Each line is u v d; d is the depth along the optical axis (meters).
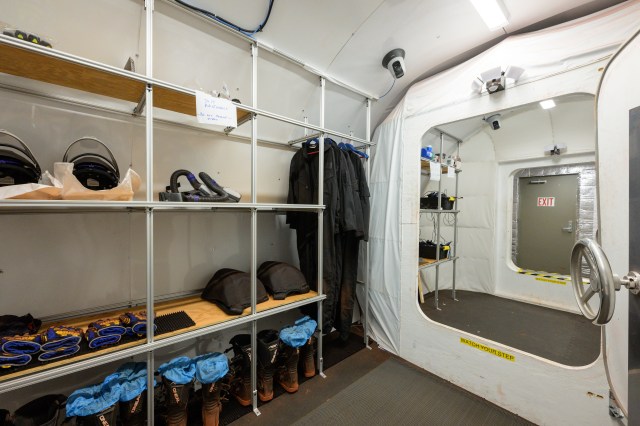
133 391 1.14
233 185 1.92
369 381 1.80
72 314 1.37
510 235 3.35
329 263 1.93
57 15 1.17
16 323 1.12
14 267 1.24
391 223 2.22
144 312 1.39
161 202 1.17
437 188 3.72
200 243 1.79
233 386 1.62
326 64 1.83
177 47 1.45
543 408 1.42
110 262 1.47
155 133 1.60
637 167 0.77
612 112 1.04
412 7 1.50
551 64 1.41
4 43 0.87
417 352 2.00
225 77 1.67
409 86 2.26
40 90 1.25
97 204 1.02
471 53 1.89
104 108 1.41
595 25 1.30
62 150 1.32
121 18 1.27
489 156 3.40
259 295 1.64
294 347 1.64
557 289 2.98
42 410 1.14
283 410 1.54
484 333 2.42
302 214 2.07
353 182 2.04
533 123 2.96
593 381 1.27
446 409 1.56
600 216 1.09
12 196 0.90
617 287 0.74
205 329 1.32
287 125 2.12
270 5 1.40
